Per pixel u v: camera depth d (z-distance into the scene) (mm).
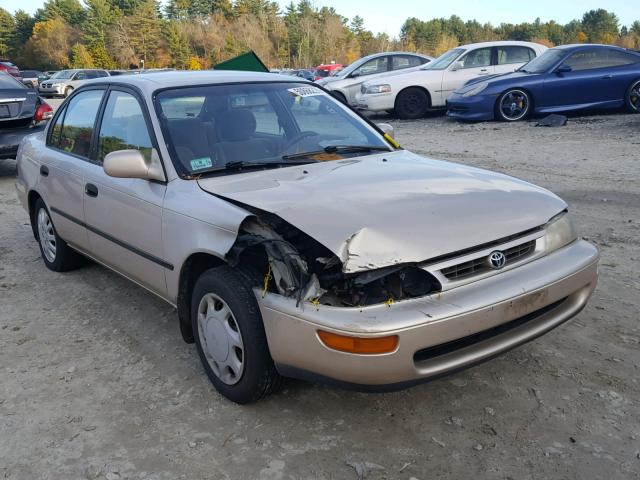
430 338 2506
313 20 90688
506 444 2705
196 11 101875
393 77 14773
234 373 3006
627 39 116125
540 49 14719
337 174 3281
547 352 3465
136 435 2873
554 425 2820
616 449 2641
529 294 2740
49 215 4855
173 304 3479
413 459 2635
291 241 2816
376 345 2445
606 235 5348
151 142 3533
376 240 2564
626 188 6852
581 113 13195
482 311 2598
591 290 3139
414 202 2863
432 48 116312
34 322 4152
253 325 2797
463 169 3537
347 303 2568
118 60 84062
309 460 2656
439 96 14742
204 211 3023
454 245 2650
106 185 3848
